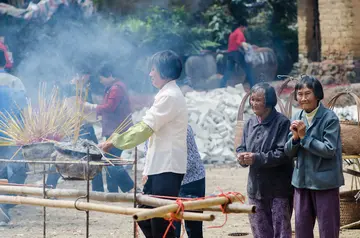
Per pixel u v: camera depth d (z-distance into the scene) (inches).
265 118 301.3
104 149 266.7
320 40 1117.1
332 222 281.9
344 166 562.3
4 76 406.3
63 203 252.7
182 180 289.6
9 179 409.1
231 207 234.4
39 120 293.9
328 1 1038.4
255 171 302.7
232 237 379.6
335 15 1031.6
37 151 278.8
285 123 297.9
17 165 406.0
